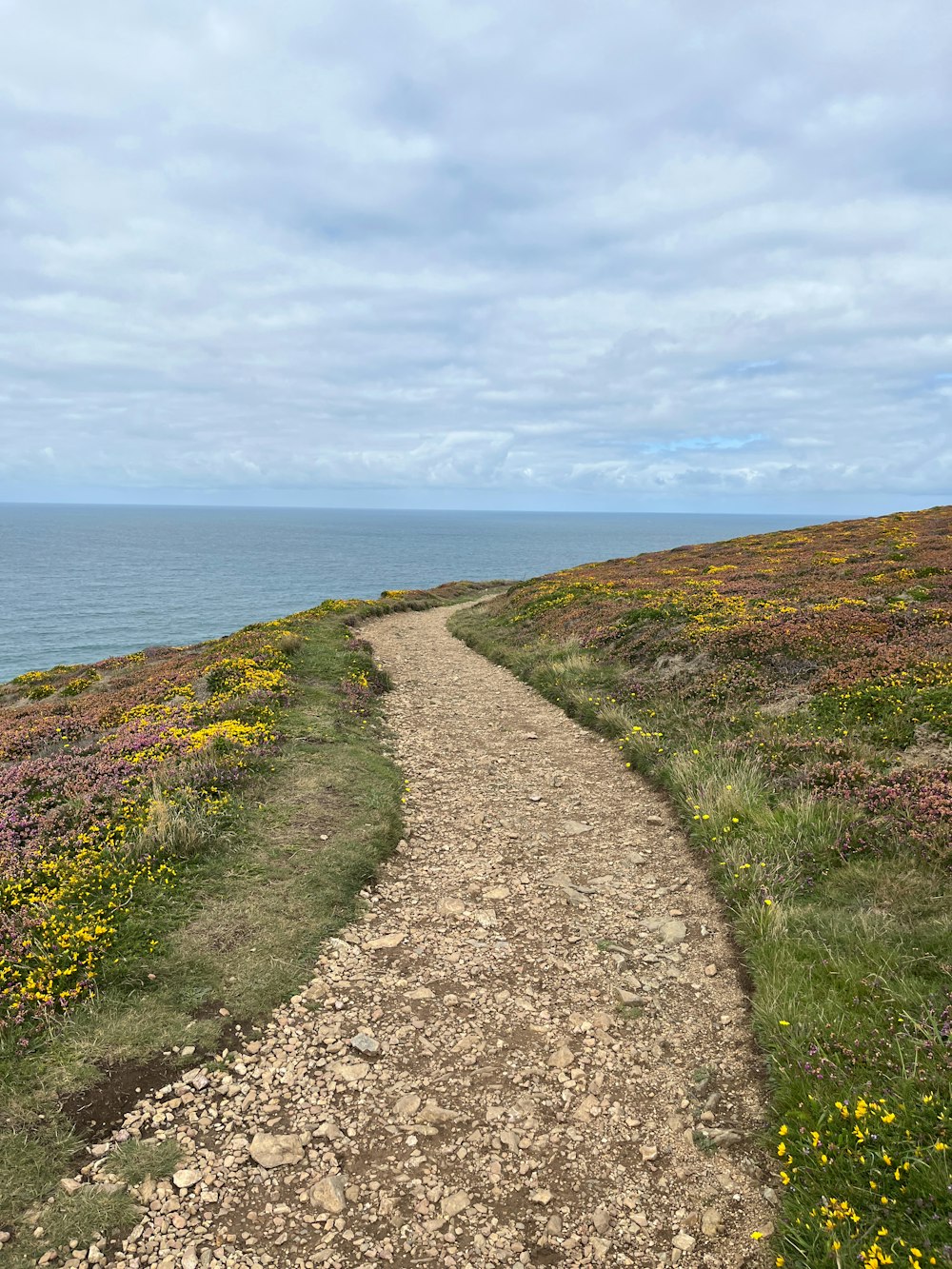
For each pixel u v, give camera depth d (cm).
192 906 842
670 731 1455
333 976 753
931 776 949
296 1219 480
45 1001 660
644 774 1345
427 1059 636
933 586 2198
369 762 1384
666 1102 581
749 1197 490
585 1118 568
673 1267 447
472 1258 455
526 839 1115
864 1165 471
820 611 1891
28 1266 437
